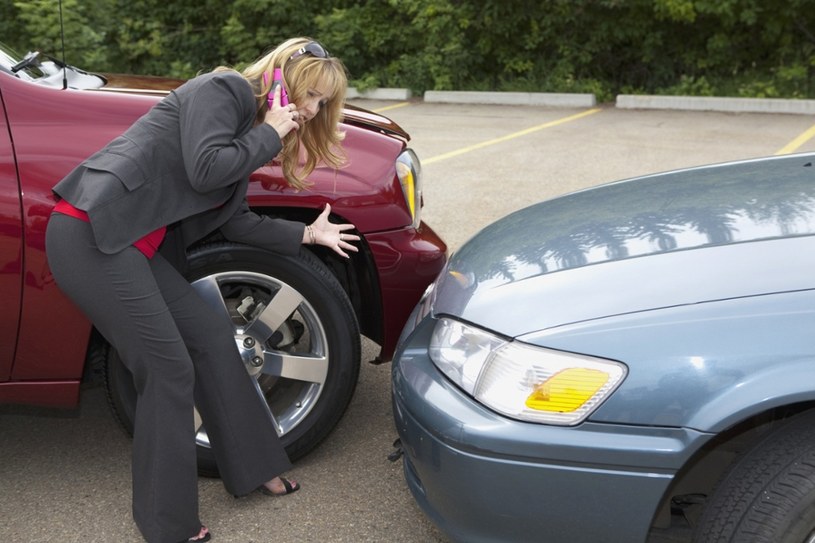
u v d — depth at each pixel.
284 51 2.40
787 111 11.18
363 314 3.10
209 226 2.48
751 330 1.78
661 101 11.93
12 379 2.63
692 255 2.04
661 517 2.03
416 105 12.84
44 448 3.12
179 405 2.40
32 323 2.55
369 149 2.90
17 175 2.47
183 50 14.68
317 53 2.42
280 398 3.10
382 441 3.10
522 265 2.26
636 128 10.15
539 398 1.87
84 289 2.28
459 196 6.72
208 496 2.77
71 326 2.57
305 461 2.97
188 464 2.43
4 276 2.48
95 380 2.89
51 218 2.30
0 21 11.40
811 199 2.32
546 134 9.80
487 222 5.91
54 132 2.52
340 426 3.21
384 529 2.58
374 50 14.24
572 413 1.84
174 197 2.30
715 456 2.11
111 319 2.30
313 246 2.92
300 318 3.14
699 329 1.81
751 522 1.75
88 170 2.25
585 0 12.57
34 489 2.85
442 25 13.39
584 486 1.83
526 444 1.85
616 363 1.83
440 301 2.32
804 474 1.72
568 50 13.24
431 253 2.92
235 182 2.39
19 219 2.46
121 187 2.22
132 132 2.29
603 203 2.69
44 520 2.67
